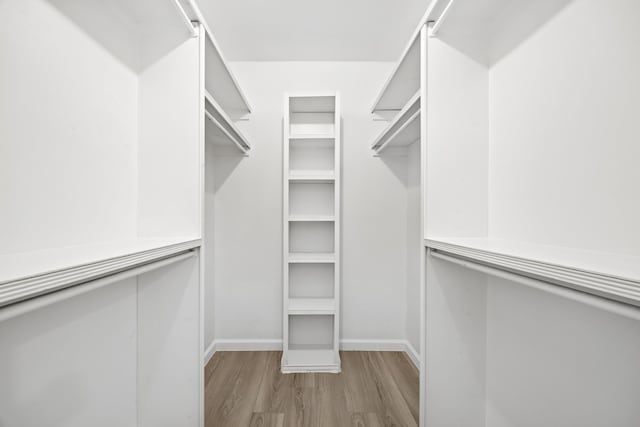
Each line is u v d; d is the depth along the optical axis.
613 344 0.75
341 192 2.41
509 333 1.14
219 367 2.11
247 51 2.24
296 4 1.75
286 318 2.11
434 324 1.27
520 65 1.07
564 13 0.87
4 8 0.66
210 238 2.30
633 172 0.68
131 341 1.20
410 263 2.33
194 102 1.22
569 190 0.85
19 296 0.46
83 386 0.95
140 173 1.23
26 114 0.71
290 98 2.18
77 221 0.88
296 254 2.33
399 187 2.41
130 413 1.19
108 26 1.03
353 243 2.41
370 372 2.06
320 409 1.65
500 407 1.19
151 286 1.24
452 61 1.26
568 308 0.88
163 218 1.22
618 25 0.71
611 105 0.72
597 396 0.79
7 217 0.67
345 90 2.39
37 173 0.74
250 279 2.39
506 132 1.15
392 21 1.89
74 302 0.91
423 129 1.26
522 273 0.77
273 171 2.39
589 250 0.79
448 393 1.28
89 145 0.93
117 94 1.08
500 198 1.18
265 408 1.65
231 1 1.71
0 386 0.70
